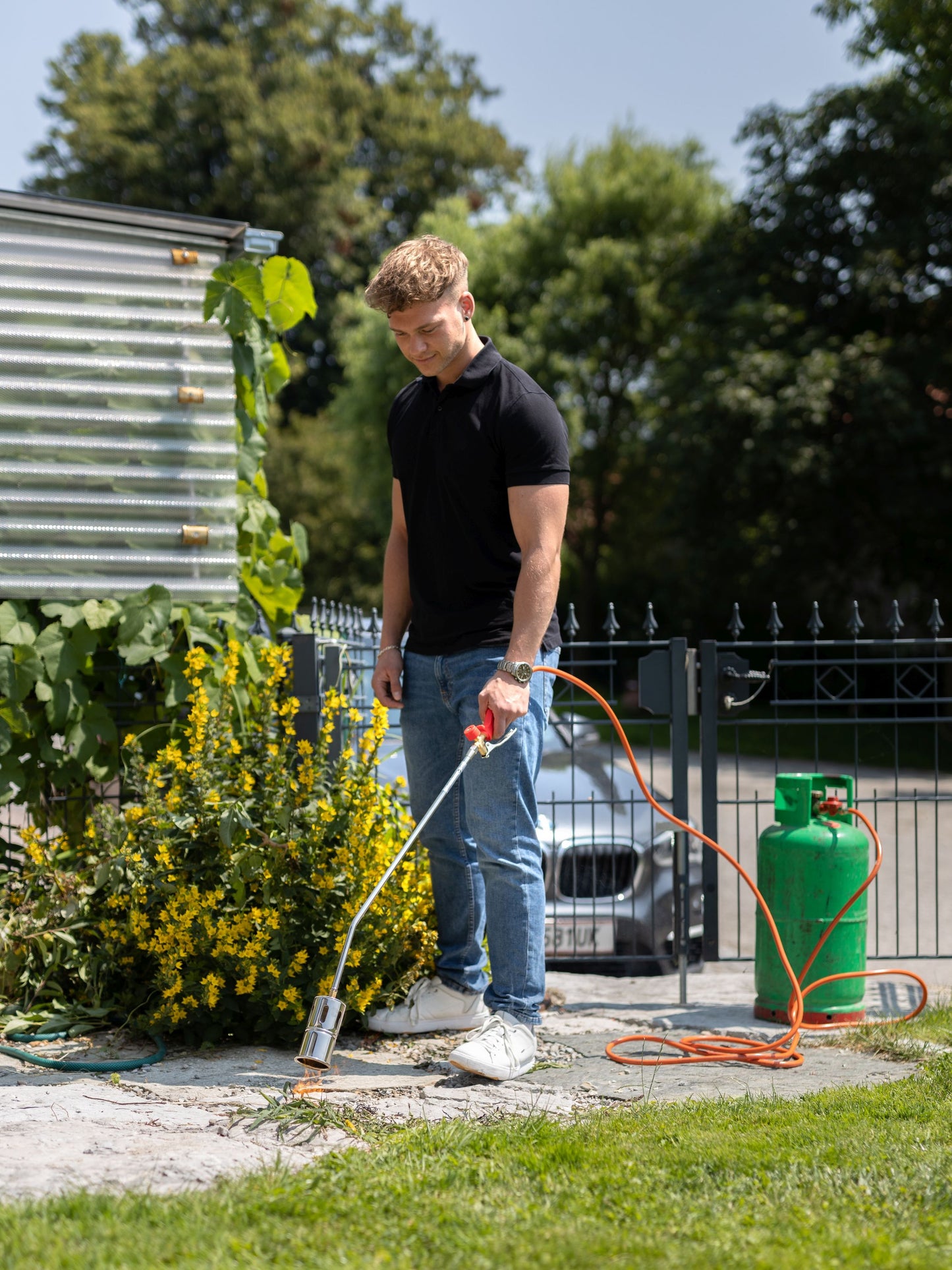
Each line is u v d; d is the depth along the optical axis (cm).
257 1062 333
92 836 388
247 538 452
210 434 433
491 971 332
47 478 410
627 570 2570
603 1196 224
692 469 1862
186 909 347
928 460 1739
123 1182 233
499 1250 198
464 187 3403
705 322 2073
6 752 398
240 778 381
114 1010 364
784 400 1752
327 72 3322
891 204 1903
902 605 1991
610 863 497
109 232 423
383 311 313
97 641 410
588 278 2330
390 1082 317
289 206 3025
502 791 323
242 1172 239
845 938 396
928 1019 392
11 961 363
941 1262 193
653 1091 318
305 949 358
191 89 3148
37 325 410
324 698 429
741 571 1972
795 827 402
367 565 2997
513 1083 319
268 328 460
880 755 1397
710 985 468
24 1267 189
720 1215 214
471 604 334
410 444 334
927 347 1800
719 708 454
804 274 2003
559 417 325
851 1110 287
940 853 844
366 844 361
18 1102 288
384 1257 194
